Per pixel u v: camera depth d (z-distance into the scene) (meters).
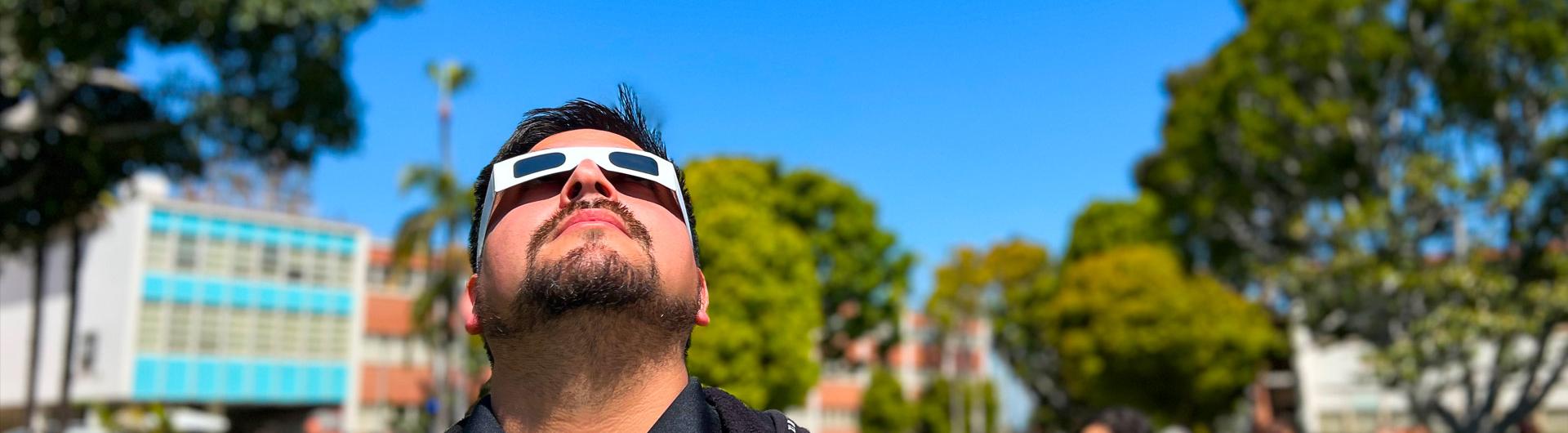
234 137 10.12
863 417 50.03
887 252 31.80
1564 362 15.55
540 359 1.11
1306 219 18.30
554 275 1.03
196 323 30.09
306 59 9.78
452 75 23.09
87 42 8.76
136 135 9.98
